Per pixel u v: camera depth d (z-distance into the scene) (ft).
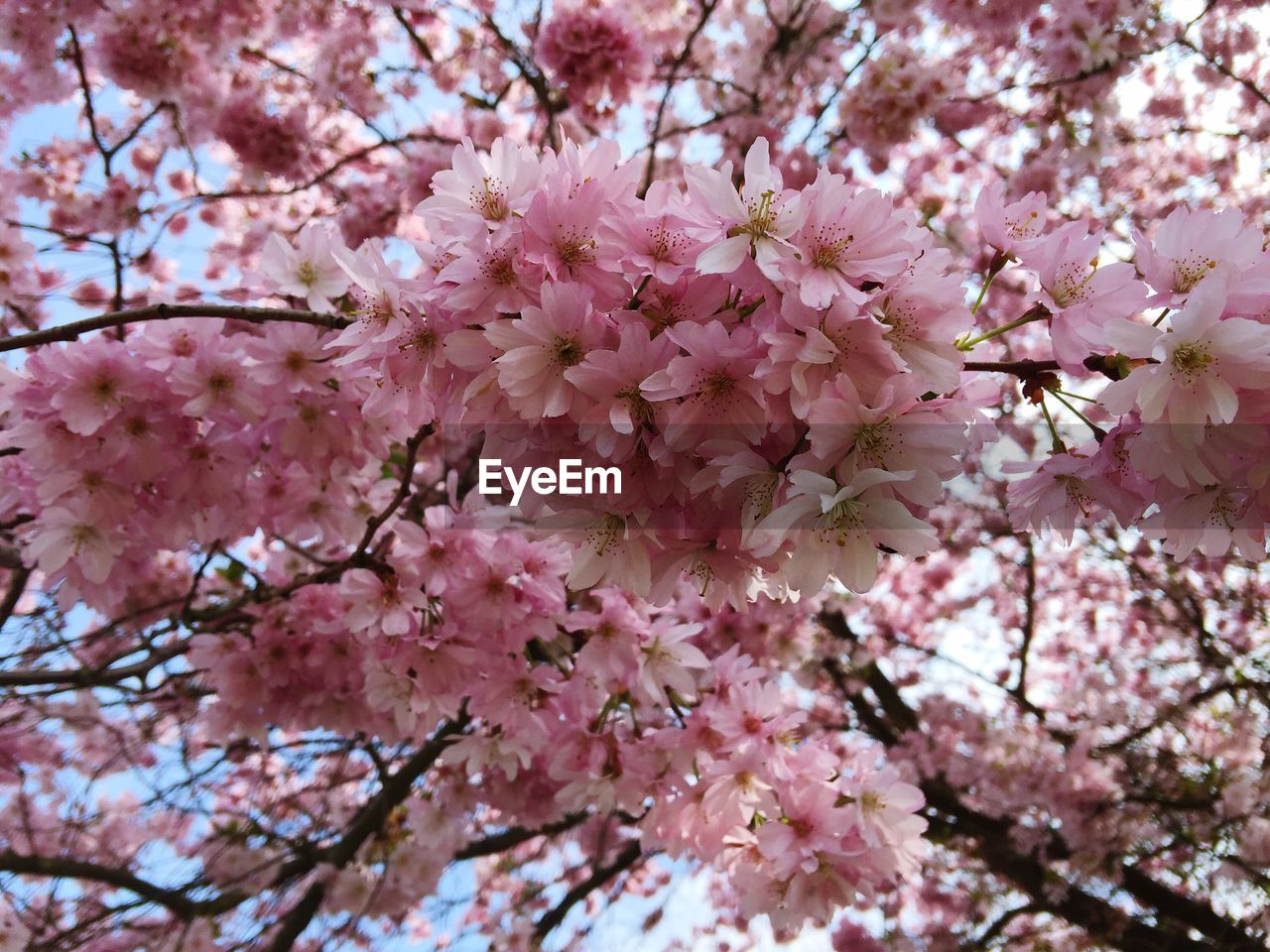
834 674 21.02
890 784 7.51
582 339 4.10
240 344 7.74
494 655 8.66
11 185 15.39
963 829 17.90
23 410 7.39
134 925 14.62
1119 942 16.44
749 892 7.63
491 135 17.28
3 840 15.72
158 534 8.00
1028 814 17.24
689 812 8.01
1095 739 17.12
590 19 13.82
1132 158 18.85
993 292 17.62
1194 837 15.78
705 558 4.49
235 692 10.10
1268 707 16.62
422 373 4.80
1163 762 16.72
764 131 17.13
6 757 15.79
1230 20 17.81
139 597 13.80
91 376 7.20
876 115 15.12
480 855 17.40
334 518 9.53
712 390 3.97
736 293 4.28
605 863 21.44
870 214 3.99
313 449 7.95
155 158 17.98
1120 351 3.74
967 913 19.30
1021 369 4.47
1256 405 3.77
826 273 3.94
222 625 10.00
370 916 14.58
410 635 8.45
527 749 9.08
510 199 4.40
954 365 3.97
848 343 3.90
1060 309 4.31
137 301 17.38
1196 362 3.65
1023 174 16.44
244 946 14.05
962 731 18.74
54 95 16.02
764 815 7.73
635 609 8.72
